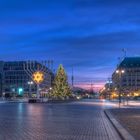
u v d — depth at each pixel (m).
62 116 34.03
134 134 17.55
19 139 16.44
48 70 165.25
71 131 20.38
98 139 16.94
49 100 90.81
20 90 167.75
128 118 29.33
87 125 24.48
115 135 18.66
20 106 61.81
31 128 21.69
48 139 16.58
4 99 122.69
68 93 108.88
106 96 190.75
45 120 28.55
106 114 35.59
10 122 26.08
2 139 16.36
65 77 107.56
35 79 96.50
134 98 145.00
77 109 50.53
